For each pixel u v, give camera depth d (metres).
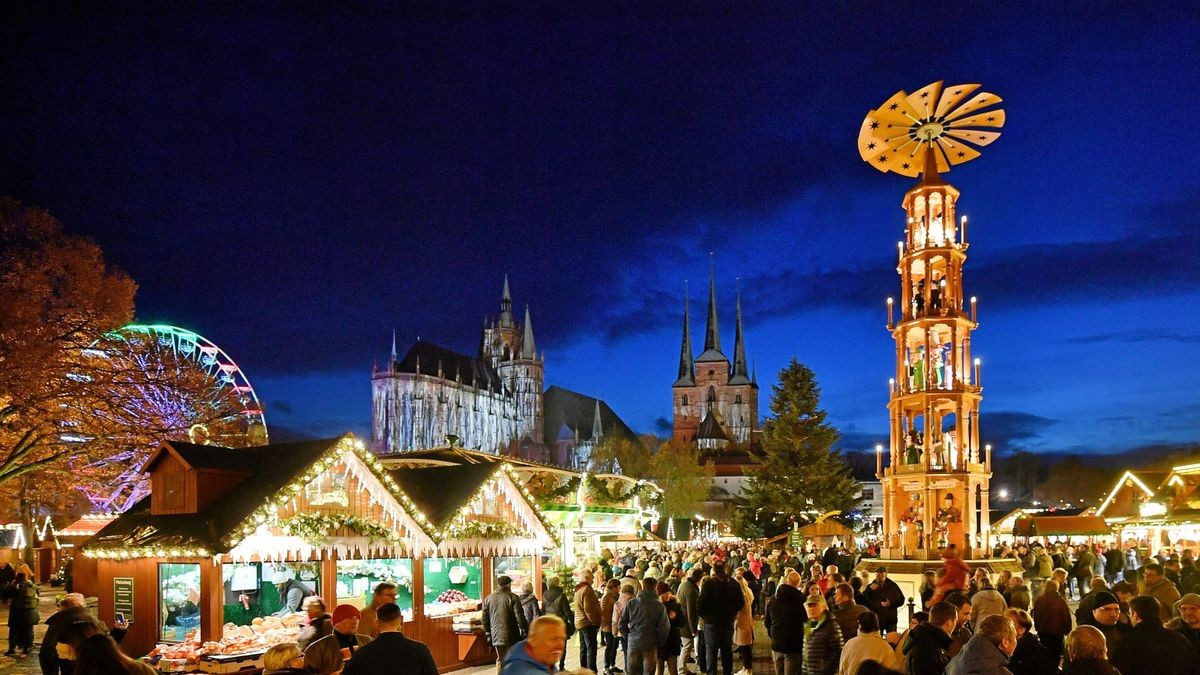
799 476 77.44
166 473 18.77
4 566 31.42
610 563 35.34
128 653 17.64
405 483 22.64
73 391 35.72
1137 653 10.12
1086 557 33.56
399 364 189.00
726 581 18.31
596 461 140.12
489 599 17.36
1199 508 48.31
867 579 19.53
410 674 9.22
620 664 22.00
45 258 37.69
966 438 32.66
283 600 18.53
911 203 33.59
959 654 9.27
